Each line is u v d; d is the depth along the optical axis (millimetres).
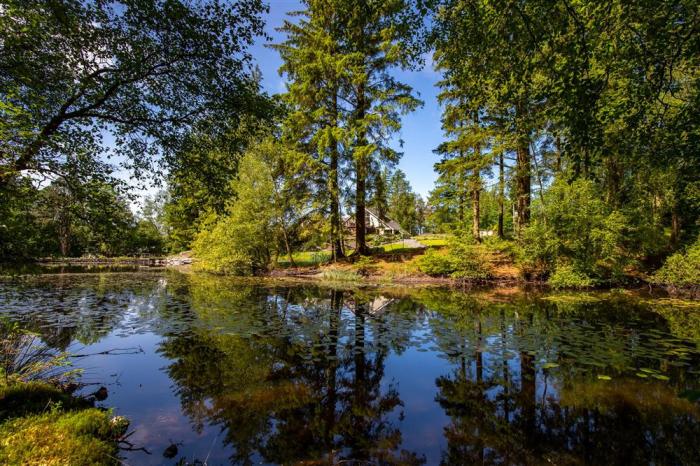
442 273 17000
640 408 3943
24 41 4488
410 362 5465
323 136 17109
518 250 15555
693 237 13805
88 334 6746
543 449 3160
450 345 6297
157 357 5547
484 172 17234
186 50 5672
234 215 20000
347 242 28766
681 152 4145
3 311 8633
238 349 6004
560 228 13914
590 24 3461
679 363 5301
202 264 23906
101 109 5723
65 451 2777
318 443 3238
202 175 6578
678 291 12477
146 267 28062
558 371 5035
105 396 4156
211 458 2963
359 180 19016
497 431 3494
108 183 5324
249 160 19641
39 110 5055
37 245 4762
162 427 3475
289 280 17641
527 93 4316
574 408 3941
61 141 5070
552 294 12500
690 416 3729
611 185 14461
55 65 4992
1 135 3902
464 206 23125
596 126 3553
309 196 19250
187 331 7086
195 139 6488
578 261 13578
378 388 4527
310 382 4684
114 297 11258
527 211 16609
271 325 7699
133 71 5488
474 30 4363
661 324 7824
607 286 13953
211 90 6023
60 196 5070
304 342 6445
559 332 7141
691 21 3252
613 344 6293
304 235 19953
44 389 3889
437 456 3053
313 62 17344
